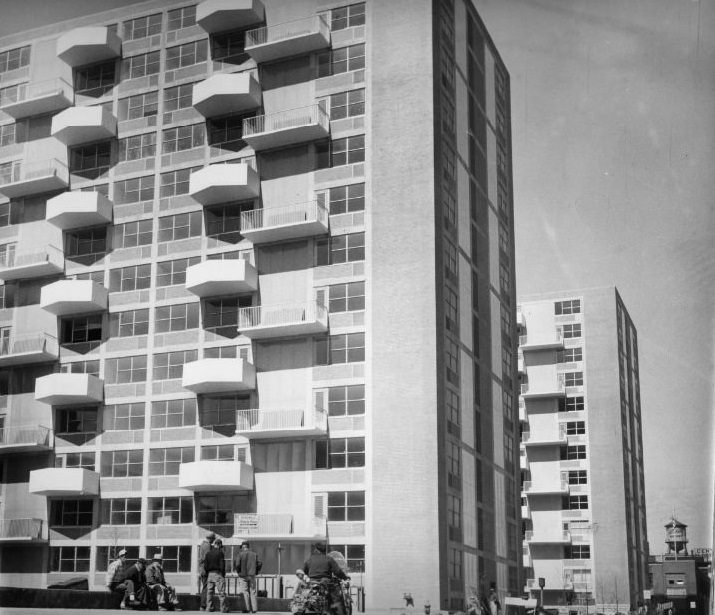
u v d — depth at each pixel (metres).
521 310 83.94
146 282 61.41
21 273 64.56
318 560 19.02
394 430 52.34
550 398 83.56
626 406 82.50
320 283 56.34
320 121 58.53
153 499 57.41
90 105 66.31
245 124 60.25
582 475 80.69
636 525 81.88
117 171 64.12
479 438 59.03
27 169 66.94
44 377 60.25
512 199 73.50
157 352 59.84
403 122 57.19
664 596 69.56
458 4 64.44
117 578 27.47
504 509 62.81
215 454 56.50
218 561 28.62
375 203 56.31
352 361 54.41
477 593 52.41
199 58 63.81
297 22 61.34
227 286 57.69
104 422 60.19
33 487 58.44
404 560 50.19
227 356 57.69
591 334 81.19
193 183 59.41
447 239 56.88
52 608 25.12
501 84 72.19
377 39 59.09
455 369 55.91
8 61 69.69
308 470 53.69
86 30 65.44
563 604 77.25
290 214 58.03
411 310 53.94
